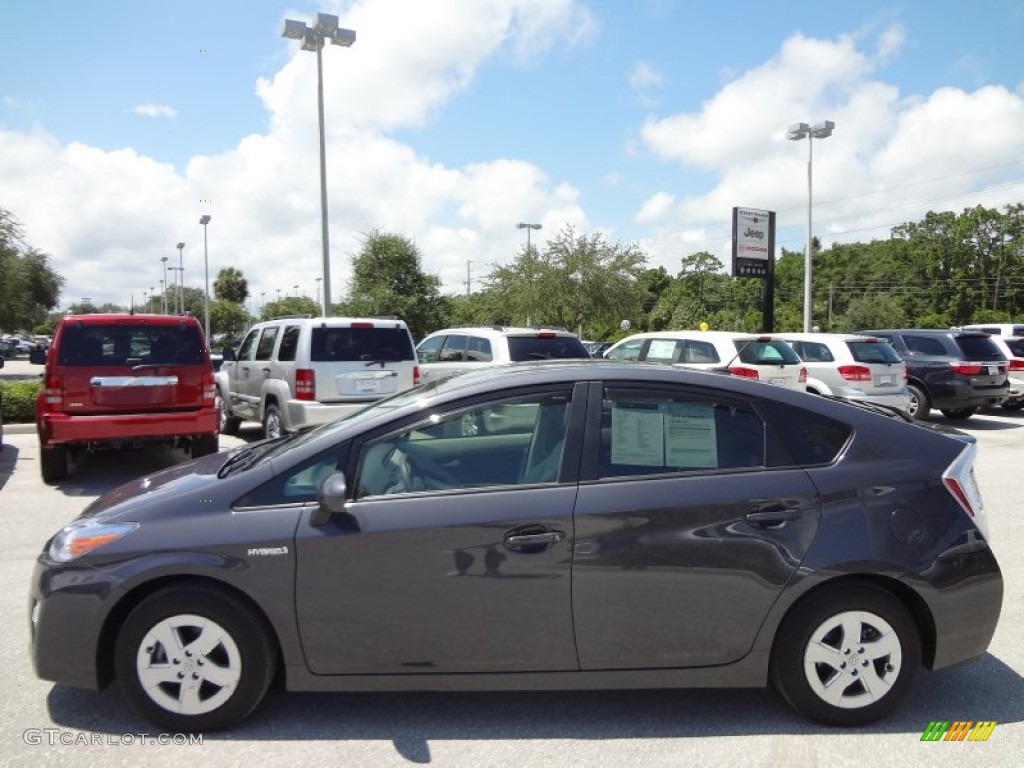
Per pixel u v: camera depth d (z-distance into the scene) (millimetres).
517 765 3109
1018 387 15328
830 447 3480
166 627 3273
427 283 38469
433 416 3498
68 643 3266
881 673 3346
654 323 77188
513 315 42375
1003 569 5680
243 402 11836
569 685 3330
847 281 92688
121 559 3258
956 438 3643
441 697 3684
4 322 33594
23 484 8797
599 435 3457
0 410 11211
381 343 9875
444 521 3273
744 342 12039
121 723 3432
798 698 3344
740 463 3438
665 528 3283
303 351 9547
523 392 3543
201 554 3244
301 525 3277
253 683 3305
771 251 27328
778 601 3293
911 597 3389
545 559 3266
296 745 3256
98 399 8500
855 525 3320
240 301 94438
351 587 3256
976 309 83812
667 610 3285
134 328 8750
